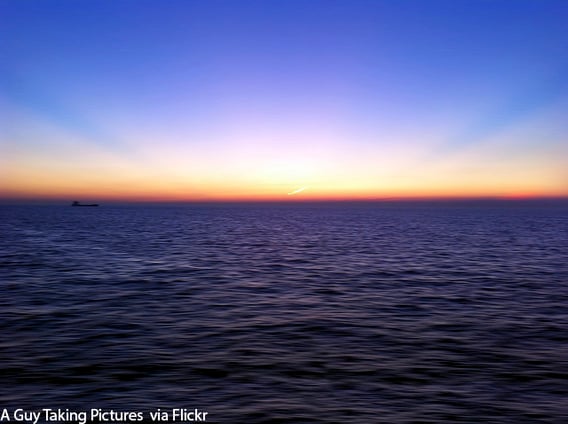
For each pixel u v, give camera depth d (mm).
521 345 13133
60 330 14391
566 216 166250
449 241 51250
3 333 13977
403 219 131125
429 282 24047
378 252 39438
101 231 67000
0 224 86250
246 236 58594
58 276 25047
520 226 87750
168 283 23219
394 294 20781
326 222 107938
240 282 23734
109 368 11086
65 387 9930
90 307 17672
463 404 9195
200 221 109938
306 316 16547
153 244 45688
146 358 11836
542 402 9289
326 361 11711
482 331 14617
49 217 131875
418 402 9297
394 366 11352
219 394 9656
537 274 26969
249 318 16188
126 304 18281
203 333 14219
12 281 23266
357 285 23078
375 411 8883
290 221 113688
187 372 10883
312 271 27844
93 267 28719
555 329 14875
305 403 9242
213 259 33625
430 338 13805
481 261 33219
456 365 11422
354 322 15711
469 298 19938
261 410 8914
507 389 9938
